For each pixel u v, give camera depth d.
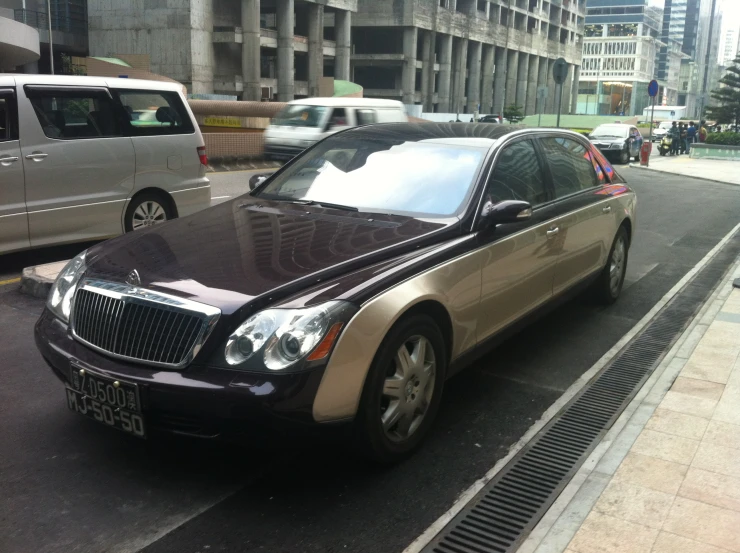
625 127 29.47
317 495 3.28
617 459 3.48
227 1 57.97
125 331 3.20
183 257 3.52
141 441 3.74
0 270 7.36
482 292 4.02
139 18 55.34
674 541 2.82
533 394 4.52
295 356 2.96
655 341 5.56
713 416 3.98
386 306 3.23
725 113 85.94
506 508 3.21
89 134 7.55
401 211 4.16
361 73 84.94
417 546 2.92
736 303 6.41
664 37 185.62
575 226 5.18
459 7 87.94
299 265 3.37
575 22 118.75
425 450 3.74
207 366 3.01
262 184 4.84
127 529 3.00
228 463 3.54
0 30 28.88
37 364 4.80
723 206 14.79
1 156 6.83
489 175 4.32
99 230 7.70
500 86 96.81
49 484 3.32
